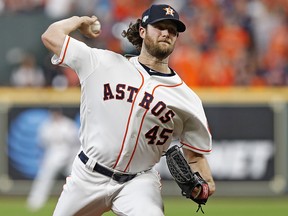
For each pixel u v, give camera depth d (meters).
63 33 21.36
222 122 51.47
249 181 51.34
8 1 57.91
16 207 47.28
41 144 49.12
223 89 51.84
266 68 57.38
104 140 21.08
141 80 21.00
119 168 21.27
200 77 56.06
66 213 21.89
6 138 51.59
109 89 20.98
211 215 42.75
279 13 60.50
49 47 21.41
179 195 50.69
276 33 59.34
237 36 58.41
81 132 21.78
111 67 21.12
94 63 21.14
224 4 60.59
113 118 20.98
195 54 56.75
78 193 21.64
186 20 59.56
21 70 53.91
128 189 21.33
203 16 59.88
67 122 50.53
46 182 48.81
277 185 51.28
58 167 48.97
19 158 51.59
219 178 51.38
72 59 21.12
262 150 51.38
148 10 21.11
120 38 56.44
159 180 22.08
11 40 54.28
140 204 20.95
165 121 21.11
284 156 51.28
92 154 21.33
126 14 58.97
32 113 51.38
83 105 21.48
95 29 22.22
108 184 21.39
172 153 21.47
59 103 51.12
